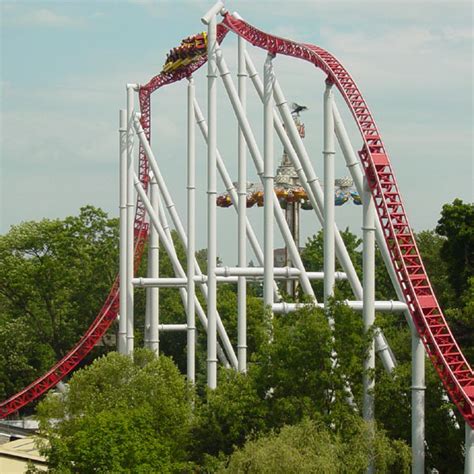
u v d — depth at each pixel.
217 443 91.88
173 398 99.38
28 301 192.00
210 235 115.94
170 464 90.25
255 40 108.69
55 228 194.00
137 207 156.38
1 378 183.75
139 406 97.44
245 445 82.88
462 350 93.50
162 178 139.25
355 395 88.75
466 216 115.69
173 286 137.12
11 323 187.38
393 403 88.88
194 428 94.19
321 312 89.44
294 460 78.31
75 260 192.50
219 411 91.38
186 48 132.38
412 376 86.50
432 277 165.38
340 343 87.31
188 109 129.88
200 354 177.88
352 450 81.81
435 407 89.12
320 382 86.44
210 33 115.56
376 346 94.50
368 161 91.06
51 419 105.38
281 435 81.44
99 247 195.88
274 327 90.94
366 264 91.00
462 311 97.38
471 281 98.56
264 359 89.19
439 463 87.62
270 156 105.31
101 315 154.25
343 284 129.50
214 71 116.44
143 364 111.56
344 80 94.81
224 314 175.75
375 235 99.94
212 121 116.69
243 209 121.12
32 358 187.75
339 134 99.00
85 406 99.19
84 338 153.88
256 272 116.25
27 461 111.00
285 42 103.38
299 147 105.94
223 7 116.75
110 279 195.50
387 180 90.31
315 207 106.31
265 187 105.12
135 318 197.50
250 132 115.69
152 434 91.94
